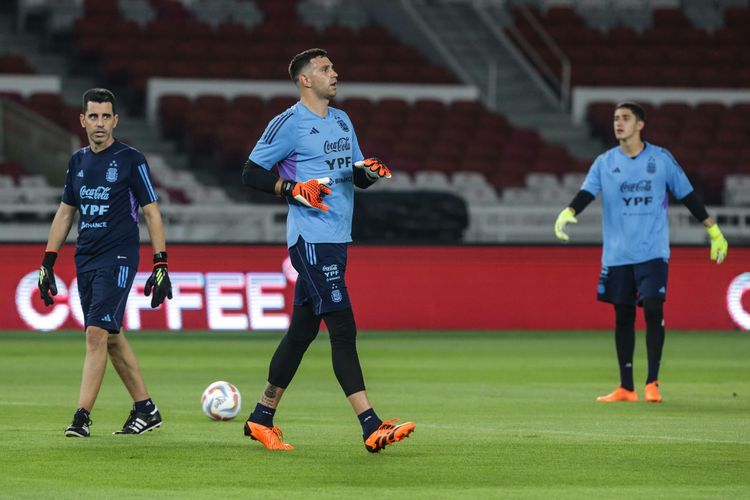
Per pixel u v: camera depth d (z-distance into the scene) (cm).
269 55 11938
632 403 4241
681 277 8412
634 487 2542
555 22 13225
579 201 4428
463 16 13162
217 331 7881
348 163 3066
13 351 6341
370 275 8169
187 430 3409
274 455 2952
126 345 3328
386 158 10606
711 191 10644
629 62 12775
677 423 3641
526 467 2791
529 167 10762
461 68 12256
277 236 8831
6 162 9625
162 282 3250
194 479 2611
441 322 8225
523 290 8306
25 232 8669
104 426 3494
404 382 5003
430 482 2591
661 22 13550
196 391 4588
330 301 2966
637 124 4375
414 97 11712
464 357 6238
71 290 7750
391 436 2888
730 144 11375
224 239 8788
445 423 3628
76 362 5756
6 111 9712
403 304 8194
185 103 10956
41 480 2588
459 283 8250
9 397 4316
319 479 2619
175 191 9469
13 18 12331
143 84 11306
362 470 2738
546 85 12350
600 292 4416
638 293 4362
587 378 5203
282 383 3047
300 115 3036
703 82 12469
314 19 13075
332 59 12050
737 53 12975
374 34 12550
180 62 11569
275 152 3025
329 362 5909
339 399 4316
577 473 2712
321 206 2925
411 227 8412
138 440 3195
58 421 3603
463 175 10262
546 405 4162
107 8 12275
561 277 8350
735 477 2669
